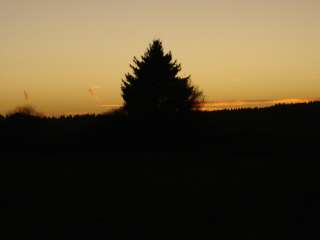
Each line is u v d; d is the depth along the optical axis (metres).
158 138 50.75
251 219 19.81
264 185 29.00
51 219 20.42
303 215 20.44
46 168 39.53
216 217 20.31
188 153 48.00
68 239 17.03
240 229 18.08
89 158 45.38
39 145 54.69
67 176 34.88
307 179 31.19
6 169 39.22
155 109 51.28
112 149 51.50
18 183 31.64
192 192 26.91
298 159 42.84
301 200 23.84
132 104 51.97
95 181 32.16
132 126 51.03
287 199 24.17
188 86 52.25
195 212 21.48
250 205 22.81
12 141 55.69
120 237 17.23
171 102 51.91
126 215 21.14
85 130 54.72
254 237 16.89
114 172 36.41
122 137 51.28
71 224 19.39
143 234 17.66
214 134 57.81
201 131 53.75
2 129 57.81
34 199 25.44
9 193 27.58
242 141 57.31
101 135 52.12
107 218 20.53
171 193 26.73
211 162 41.56
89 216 21.03
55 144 54.31
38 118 60.47
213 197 25.16
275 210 21.56
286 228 18.14
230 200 24.19
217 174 34.41
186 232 17.84
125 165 40.31
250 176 33.06
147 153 48.50
